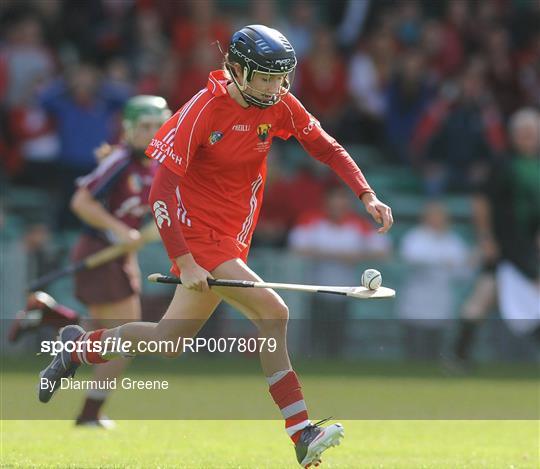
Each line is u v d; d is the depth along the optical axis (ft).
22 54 181.47
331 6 211.20
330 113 197.36
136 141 95.45
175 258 67.31
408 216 191.31
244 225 70.69
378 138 201.16
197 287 67.15
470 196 192.13
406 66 195.52
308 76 196.34
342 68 198.80
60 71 186.60
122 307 96.99
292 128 71.31
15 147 180.04
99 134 169.78
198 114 67.36
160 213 67.10
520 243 147.54
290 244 168.96
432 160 194.59
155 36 189.57
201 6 190.08
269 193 175.22
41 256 158.92
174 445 82.23
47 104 169.17
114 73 174.29
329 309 165.99
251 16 200.95
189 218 69.56
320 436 65.87
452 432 93.76
